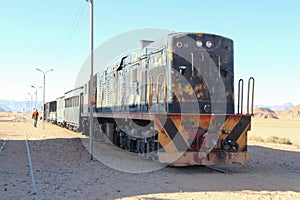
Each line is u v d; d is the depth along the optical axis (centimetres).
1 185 905
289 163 1374
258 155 1617
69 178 1003
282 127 5622
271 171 1165
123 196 793
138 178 1004
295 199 783
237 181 970
